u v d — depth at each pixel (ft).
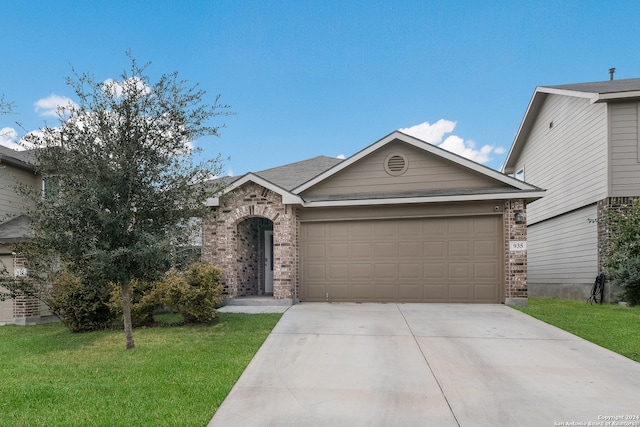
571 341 21.47
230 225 35.29
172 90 20.89
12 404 13.71
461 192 33.37
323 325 25.49
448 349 20.12
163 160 20.51
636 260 30.96
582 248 40.57
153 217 20.56
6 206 38.17
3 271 26.08
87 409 13.25
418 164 35.70
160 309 34.32
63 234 19.01
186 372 16.88
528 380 15.92
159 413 12.89
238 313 30.32
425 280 34.47
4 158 36.47
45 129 19.35
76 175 19.31
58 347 22.24
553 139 47.57
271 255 42.34
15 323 33.50
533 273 53.47
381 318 27.45
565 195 44.21
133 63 23.12
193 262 22.20
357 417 12.87
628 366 17.44
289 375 16.75
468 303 33.53
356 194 36.40
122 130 19.84
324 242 36.24
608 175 35.45
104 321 28.22
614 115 35.63
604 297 35.76
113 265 19.03
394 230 35.17
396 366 17.71
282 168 47.52
